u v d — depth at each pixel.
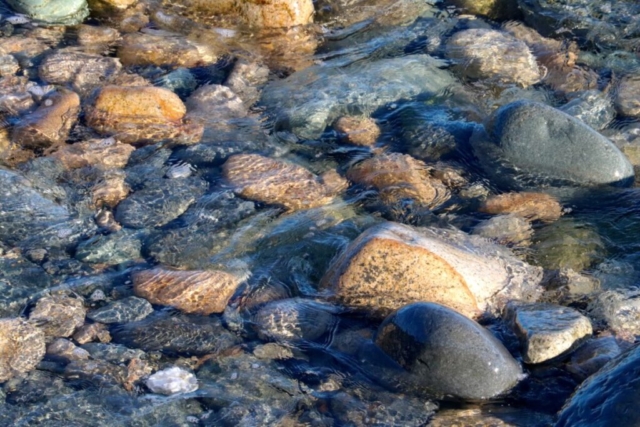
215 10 3.99
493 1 4.13
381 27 4.03
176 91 3.73
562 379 2.97
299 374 2.98
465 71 3.85
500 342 3.01
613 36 4.02
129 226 3.29
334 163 3.51
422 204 3.39
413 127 3.61
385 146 3.57
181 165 3.47
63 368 2.96
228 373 2.98
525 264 3.22
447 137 3.57
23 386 2.92
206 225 3.30
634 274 3.22
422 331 2.96
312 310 3.10
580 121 3.49
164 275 3.16
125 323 3.06
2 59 3.74
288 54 3.89
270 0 3.93
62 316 3.05
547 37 4.04
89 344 3.01
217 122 3.61
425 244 3.12
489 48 3.91
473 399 2.93
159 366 2.98
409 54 3.91
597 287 3.18
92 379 2.94
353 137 3.59
